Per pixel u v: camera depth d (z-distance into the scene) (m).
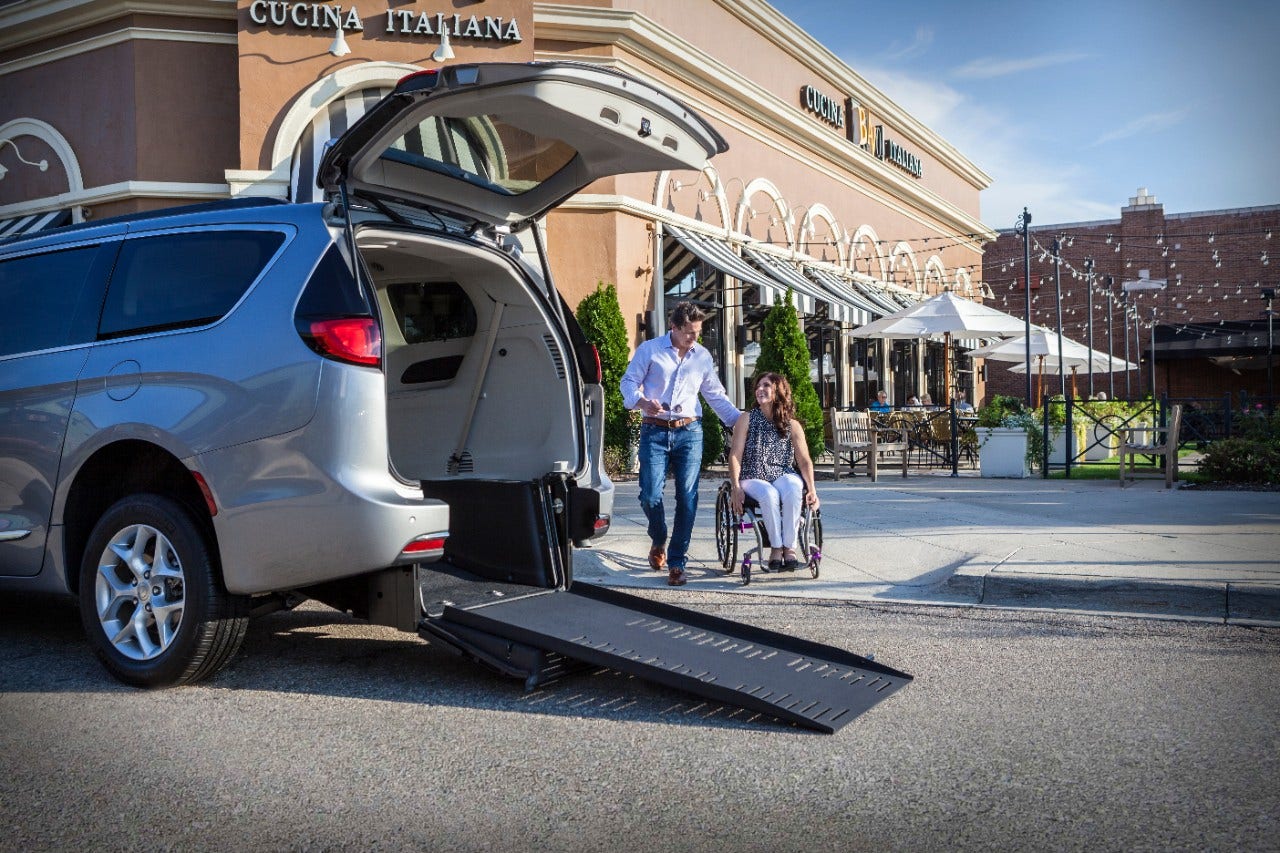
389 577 4.15
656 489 6.46
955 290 29.50
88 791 3.07
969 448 16.75
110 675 4.32
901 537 7.84
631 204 14.49
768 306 15.95
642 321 14.88
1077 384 35.62
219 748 3.46
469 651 4.12
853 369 22.22
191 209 4.56
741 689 3.79
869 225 23.47
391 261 5.36
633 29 14.64
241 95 12.59
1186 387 34.28
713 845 2.72
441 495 5.16
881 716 3.81
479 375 5.48
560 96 4.14
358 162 4.25
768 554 7.14
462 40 13.34
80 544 4.47
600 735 3.62
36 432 4.45
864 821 2.86
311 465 3.89
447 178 4.73
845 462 16.09
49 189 13.93
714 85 16.77
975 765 3.29
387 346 5.73
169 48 13.32
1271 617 5.53
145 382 4.21
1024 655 4.69
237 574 3.96
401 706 3.95
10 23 13.64
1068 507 9.76
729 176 17.34
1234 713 3.81
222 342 4.10
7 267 4.84
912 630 5.18
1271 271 34.03
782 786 3.13
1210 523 8.45
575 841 2.74
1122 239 35.50
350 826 2.83
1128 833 2.76
